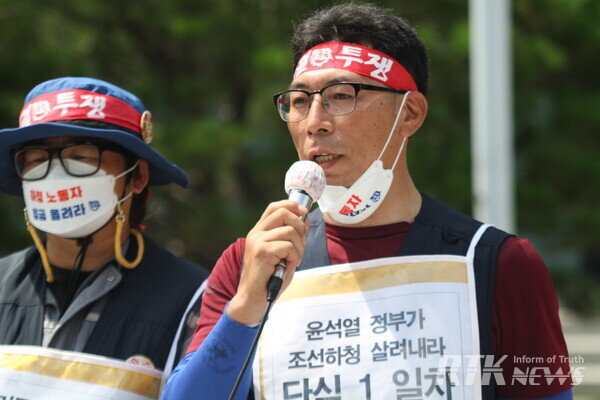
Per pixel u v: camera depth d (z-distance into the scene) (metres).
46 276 6.84
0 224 14.86
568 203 17.44
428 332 5.39
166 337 6.50
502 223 12.55
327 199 5.79
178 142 15.36
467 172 15.64
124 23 16.42
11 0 15.66
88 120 6.72
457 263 5.52
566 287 17.84
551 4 16.81
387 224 5.82
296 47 6.11
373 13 5.93
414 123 5.95
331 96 5.69
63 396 6.21
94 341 6.48
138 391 6.30
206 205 16.09
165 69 16.86
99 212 6.69
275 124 16.27
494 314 5.40
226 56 16.30
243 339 5.32
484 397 5.31
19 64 15.12
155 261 6.89
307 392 5.45
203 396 5.32
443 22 16.42
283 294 5.72
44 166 6.62
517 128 17.30
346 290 5.63
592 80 18.05
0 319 6.69
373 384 5.36
